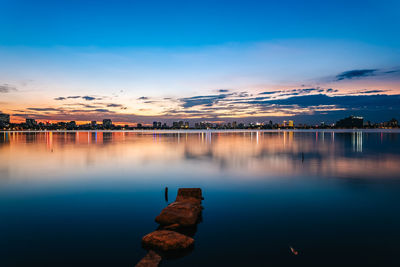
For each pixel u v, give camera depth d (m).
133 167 26.08
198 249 8.77
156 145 59.94
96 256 8.46
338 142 69.12
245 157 34.94
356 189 16.59
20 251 8.81
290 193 15.66
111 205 13.59
